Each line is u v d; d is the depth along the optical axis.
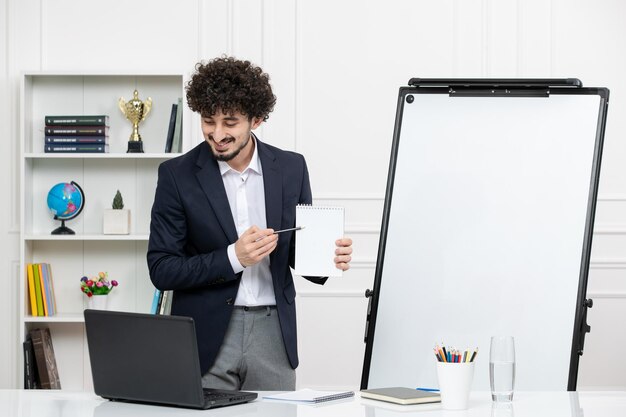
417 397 2.05
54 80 4.93
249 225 2.69
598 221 4.91
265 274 2.65
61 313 4.89
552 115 3.10
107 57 4.97
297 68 4.97
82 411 1.97
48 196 4.79
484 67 4.96
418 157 3.12
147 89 4.94
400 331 3.03
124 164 4.93
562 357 2.97
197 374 1.96
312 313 4.90
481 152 3.10
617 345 4.87
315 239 2.54
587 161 3.06
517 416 1.89
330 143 4.96
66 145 4.76
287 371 2.65
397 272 3.07
